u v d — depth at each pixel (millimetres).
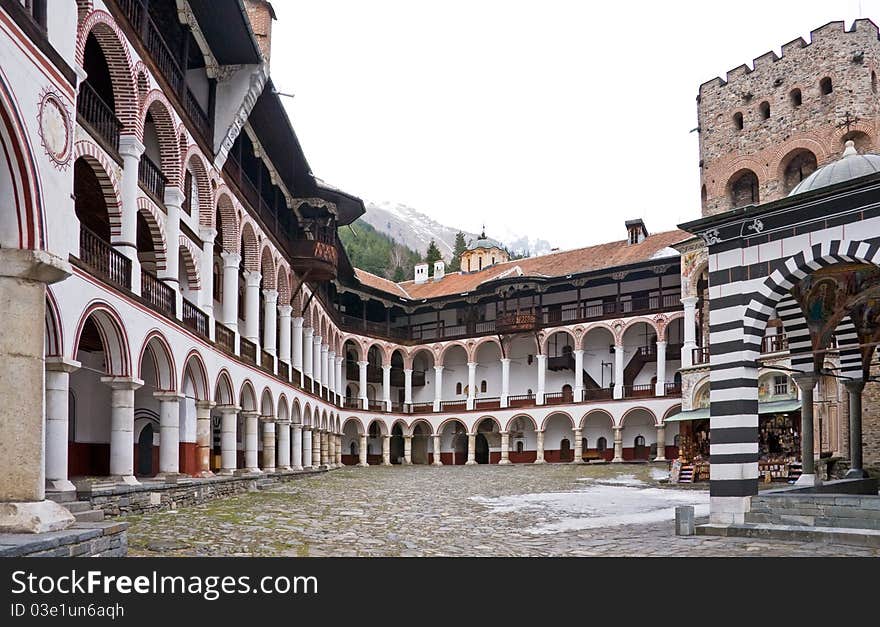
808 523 14547
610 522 18438
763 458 33312
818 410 32125
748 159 40438
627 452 57562
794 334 19125
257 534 15438
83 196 20812
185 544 13602
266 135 33812
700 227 16578
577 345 58281
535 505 23547
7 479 9680
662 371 53875
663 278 56469
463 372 68000
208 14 24750
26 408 9875
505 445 60906
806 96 38281
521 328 59188
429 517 19688
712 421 15938
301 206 42188
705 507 22469
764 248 15695
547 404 59219
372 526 17422
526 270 65188
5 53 9547
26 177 10086
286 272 40375
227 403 28547
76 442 23531
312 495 26719
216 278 33156
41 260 10039
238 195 30469
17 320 9945
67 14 11586
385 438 64125
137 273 19516
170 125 22750
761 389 38719
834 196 14609
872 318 20094
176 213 22969
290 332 42125
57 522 9805
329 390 54125
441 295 65312
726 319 16062
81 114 17094
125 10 19609
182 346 22891
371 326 65125
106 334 18281
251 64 27688
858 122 36500
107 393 24828
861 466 20453
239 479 27109
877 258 14125
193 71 27719
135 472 25562
